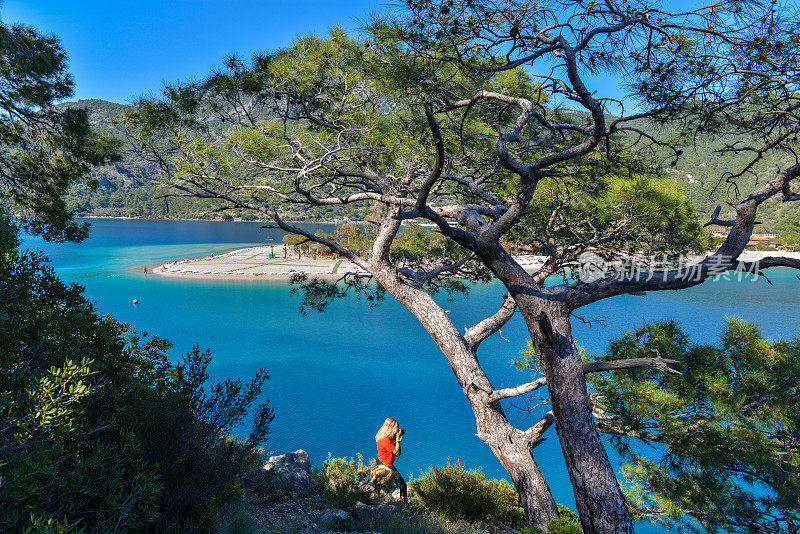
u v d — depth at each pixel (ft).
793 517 22.08
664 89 13.99
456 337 22.35
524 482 19.61
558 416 16.16
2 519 7.13
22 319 12.86
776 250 159.74
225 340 134.82
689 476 22.47
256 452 22.58
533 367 29.04
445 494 27.73
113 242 529.04
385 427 27.73
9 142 31.99
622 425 21.07
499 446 20.38
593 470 15.47
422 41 13.35
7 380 10.12
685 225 24.77
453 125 23.88
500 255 17.43
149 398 14.61
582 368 16.12
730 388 22.48
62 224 33.88
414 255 33.19
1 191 31.65
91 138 30.01
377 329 154.30
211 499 14.87
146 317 164.55
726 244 15.03
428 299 23.48
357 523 20.84
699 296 234.17
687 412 21.79
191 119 24.73
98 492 9.16
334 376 103.14
